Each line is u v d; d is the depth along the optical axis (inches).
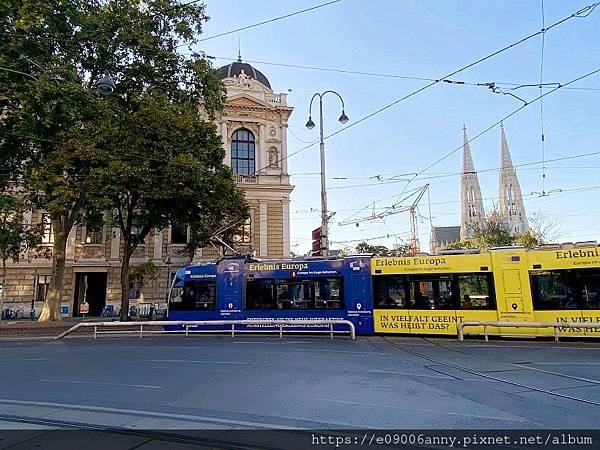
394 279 776.9
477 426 255.3
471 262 732.7
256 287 852.0
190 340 747.4
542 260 695.1
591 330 649.0
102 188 895.1
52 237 1536.7
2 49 855.7
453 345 636.1
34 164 995.3
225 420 270.5
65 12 933.8
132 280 1512.1
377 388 357.7
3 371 469.7
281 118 1800.0
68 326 959.0
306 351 581.6
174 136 959.0
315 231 1014.4
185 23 1063.0
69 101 878.4
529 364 470.6
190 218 1061.1
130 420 271.7
